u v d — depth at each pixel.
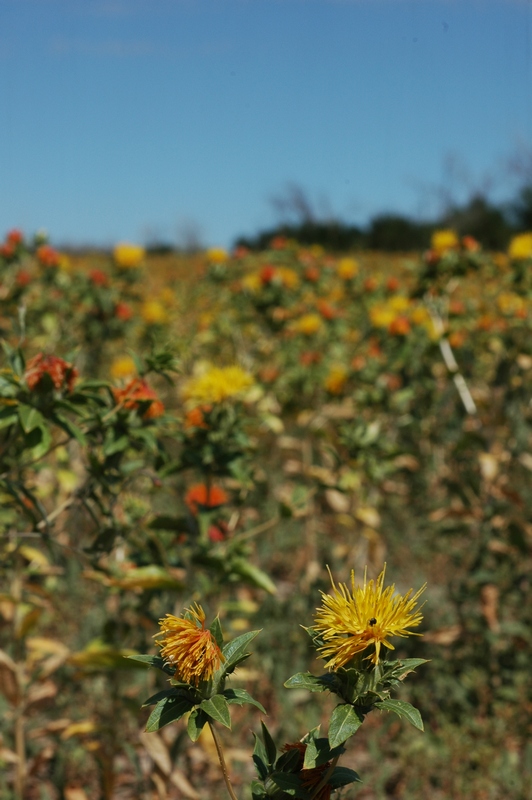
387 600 1.26
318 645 1.28
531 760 3.72
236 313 7.18
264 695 4.21
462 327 6.21
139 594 3.26
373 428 3.78
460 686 4.10
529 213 24.44
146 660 1.34
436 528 5.38
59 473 3.52
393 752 3.88
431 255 5.08
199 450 2.82
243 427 3.01
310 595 4.55
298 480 5.93
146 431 2.37
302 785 1.35
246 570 2.87
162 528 2.95
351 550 5.45
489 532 4.36
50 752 3.22
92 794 3.50
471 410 4.92
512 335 5.07
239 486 3.95
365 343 6.48
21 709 3.14
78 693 4.00
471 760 3.76
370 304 7.43
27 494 2.27
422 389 5.99
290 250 8.30
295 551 5.82
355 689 1.26
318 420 5.55
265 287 6.21
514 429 4.71
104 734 3.61
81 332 6.35
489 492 4.45
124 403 2.37
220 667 1.33
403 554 5.71
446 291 5.16
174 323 8.52
